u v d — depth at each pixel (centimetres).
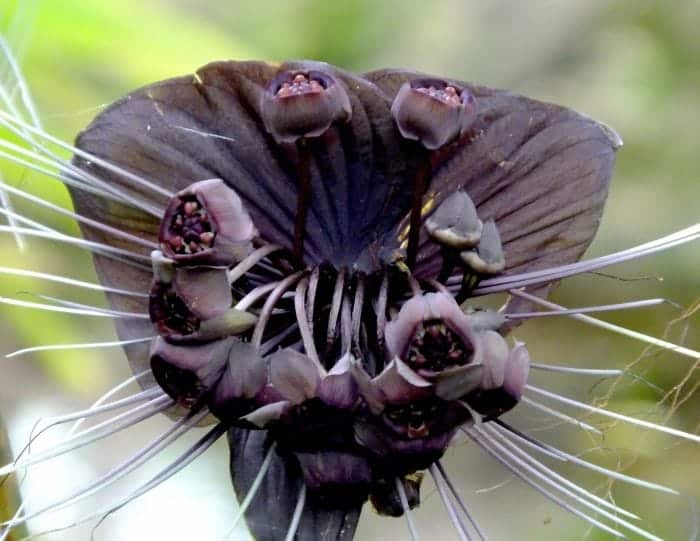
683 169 104
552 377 85
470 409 54
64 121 67
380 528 80
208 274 54
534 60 106
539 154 58
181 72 69
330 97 56
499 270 56
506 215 59
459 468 83
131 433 80
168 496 78
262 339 58
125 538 77
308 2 92
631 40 108
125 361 78
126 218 58
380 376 54
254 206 58
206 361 55
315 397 54
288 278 57
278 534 57
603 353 88
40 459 55
